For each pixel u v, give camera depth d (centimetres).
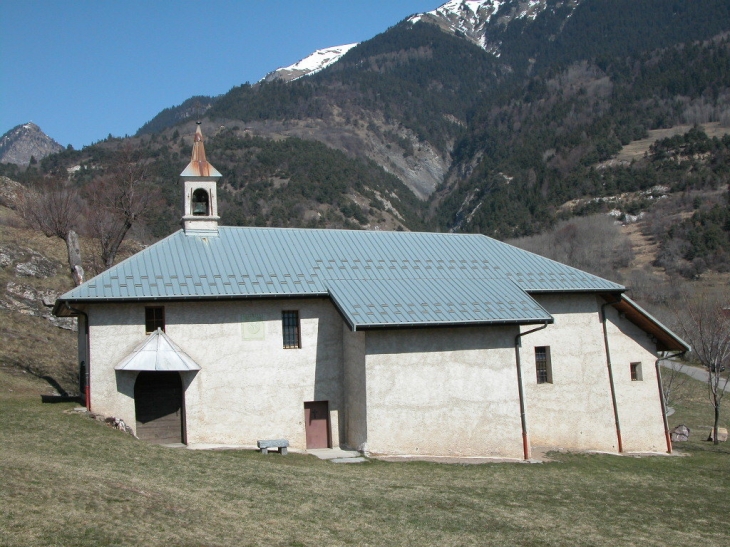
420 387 2577
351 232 3106
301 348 2680
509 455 2664
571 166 15312
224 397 2567
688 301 6341
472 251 3170
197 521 1430
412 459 2480
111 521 1338
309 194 11800
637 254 10138
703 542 1762
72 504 1397
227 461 2136
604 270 9156
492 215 13575
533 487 2184
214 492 1694
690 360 7062
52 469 1666
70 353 4184
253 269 2711
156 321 2541
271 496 1722
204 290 2533
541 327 2727
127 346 2494
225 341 2586
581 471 2552
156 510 1456
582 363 3062
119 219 4997
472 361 2650
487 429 2645
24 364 3762
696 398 5669
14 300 4616
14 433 2089
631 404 3158
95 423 2345
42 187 6262
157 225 7250
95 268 4669
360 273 2816
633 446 3142
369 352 2527
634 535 1750
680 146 14662
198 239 2828
